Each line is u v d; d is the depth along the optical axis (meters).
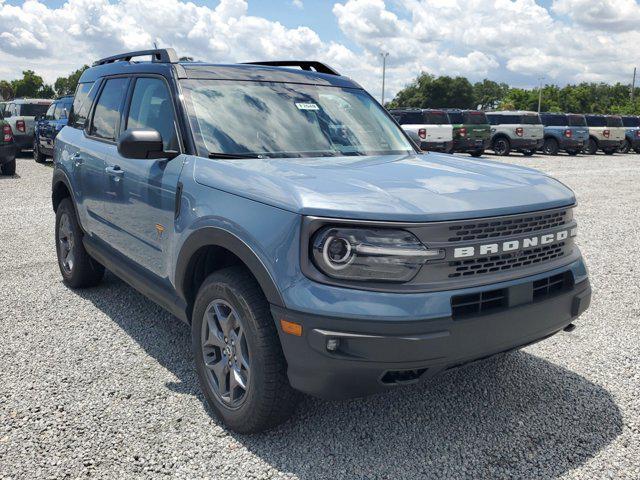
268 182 2.95
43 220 8.61
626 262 6.84
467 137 22.58
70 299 5.23
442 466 2.88
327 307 2.61
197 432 3.14
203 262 3.44
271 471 2.82
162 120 3.88
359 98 4.48
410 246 2.64
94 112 5.01
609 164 21.52
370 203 2.68
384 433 3.16
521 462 2.92
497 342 2.82
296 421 3.25
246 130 3.67
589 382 3.78
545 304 3.00
